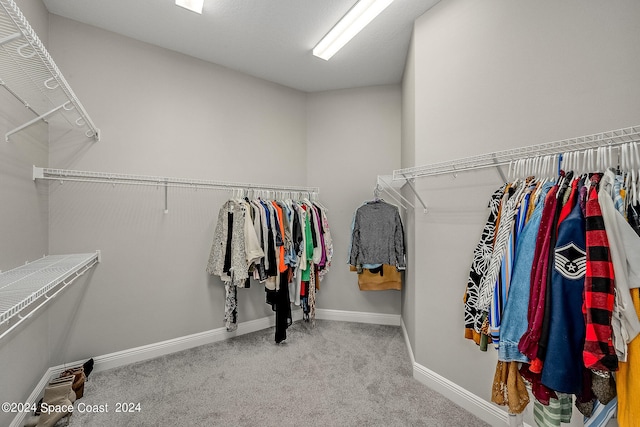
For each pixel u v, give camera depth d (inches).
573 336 30.9
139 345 84.9
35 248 65.5
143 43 86.0
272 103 113.5
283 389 70.2
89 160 77.9
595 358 28.2
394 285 104.1
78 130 76.4
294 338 100.4
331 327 110.6
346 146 119.4
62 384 62.5
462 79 64.4
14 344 55.1
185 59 93.5
